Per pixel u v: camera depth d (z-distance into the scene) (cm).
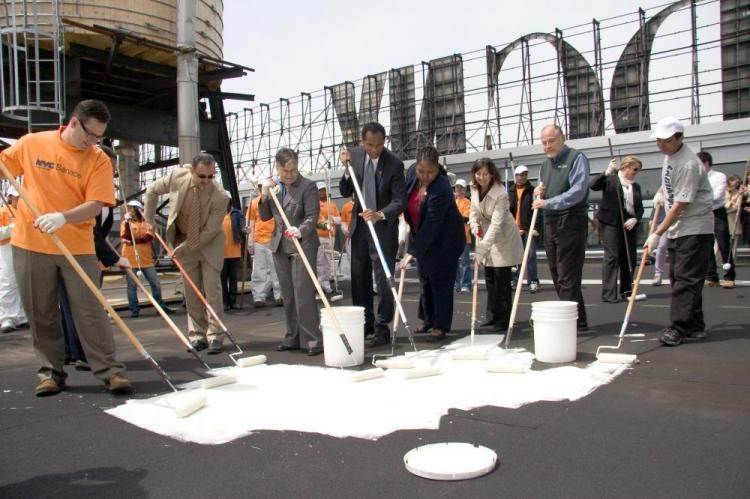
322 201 961
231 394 369
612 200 716
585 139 1572
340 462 258
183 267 529
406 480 238
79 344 462
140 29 902
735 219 899
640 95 1752
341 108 2558
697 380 361
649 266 1205
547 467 245
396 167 517
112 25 879
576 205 501
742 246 1292
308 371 426
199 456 272
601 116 1819
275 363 464
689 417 298
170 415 332
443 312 531
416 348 498
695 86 1664
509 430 289
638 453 256
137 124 1088
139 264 798
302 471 251
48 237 377
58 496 237
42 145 379
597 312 643
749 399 323
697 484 225
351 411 325
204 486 241
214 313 503
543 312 420
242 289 857
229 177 1154
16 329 711
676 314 465
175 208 513
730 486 223
